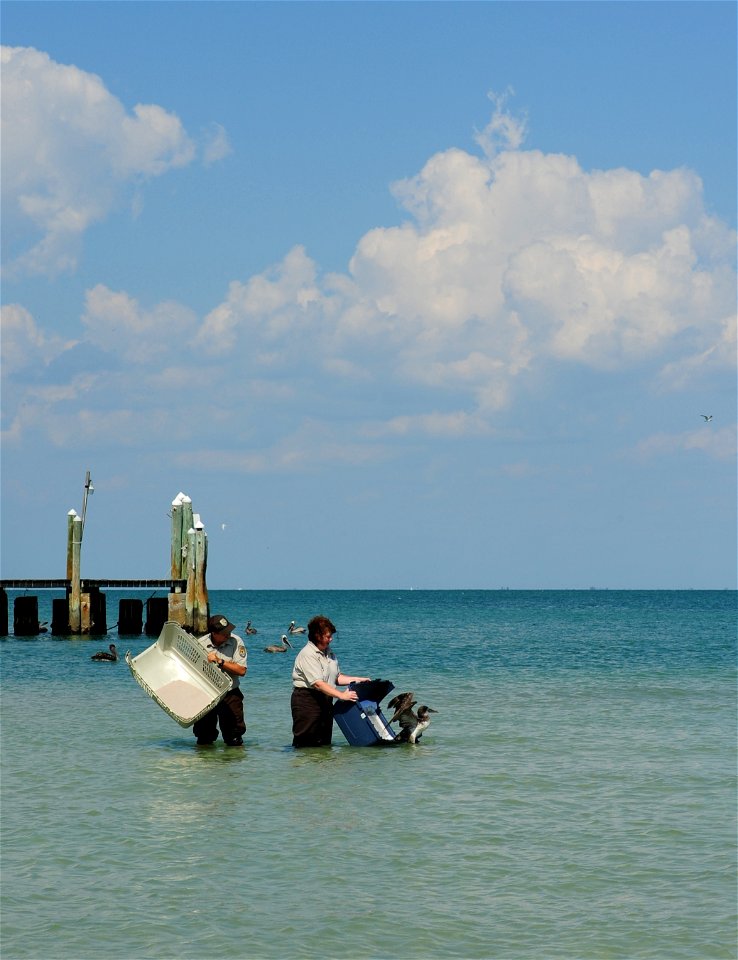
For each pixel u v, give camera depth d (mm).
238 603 168250
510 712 23062
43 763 16359
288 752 17422
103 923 9062
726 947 8594
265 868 10609
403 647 50719
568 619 95562
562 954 8430
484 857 11039
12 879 10250
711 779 15125
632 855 11148
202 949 8492
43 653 41375
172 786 14547
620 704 24703
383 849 11320
